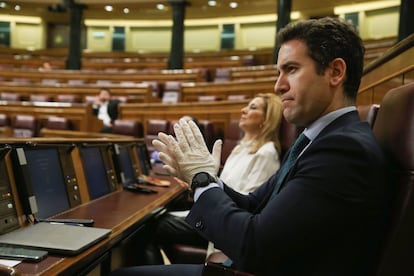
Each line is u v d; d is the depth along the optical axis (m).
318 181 0.70
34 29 11.94
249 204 1.07
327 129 0.81
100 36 11.92
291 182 0.73
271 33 10.73
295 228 0.69
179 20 9.06
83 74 7.20
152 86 6.07
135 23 11.77
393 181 0.72
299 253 0.71
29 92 6.29
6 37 11.87
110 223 1.05
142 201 1.43
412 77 1.70
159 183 1.91
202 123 3.49
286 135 2.04
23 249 0.76
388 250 0.69
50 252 0.77
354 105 0.84
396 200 0.70
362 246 0.72
